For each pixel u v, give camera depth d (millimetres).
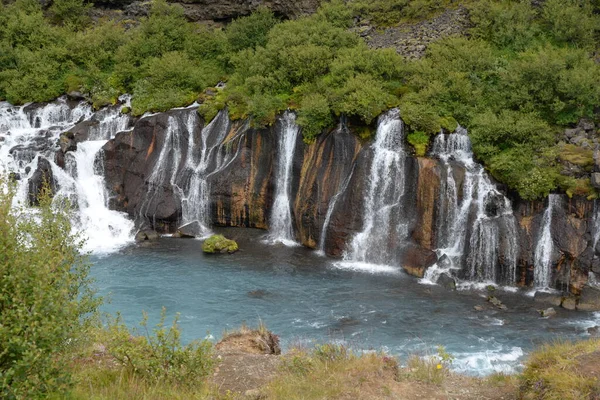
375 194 27984
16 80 41094
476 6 36094
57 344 9328
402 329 20469
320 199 29297
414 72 31875
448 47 33375
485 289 24297
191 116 34344
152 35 43062
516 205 25328
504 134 26500
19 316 8414
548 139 26188
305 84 33000
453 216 25891
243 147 32125
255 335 17016
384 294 23688
